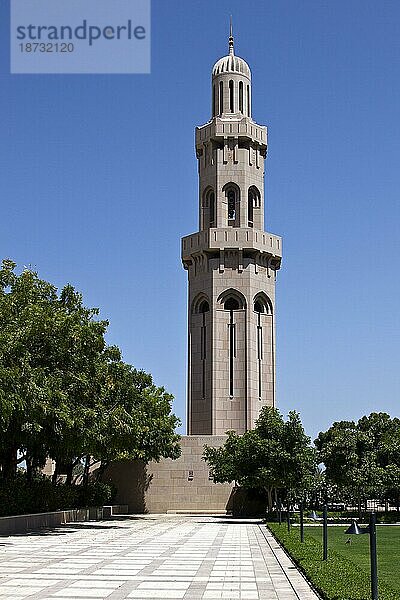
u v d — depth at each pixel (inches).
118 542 1419.8
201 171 3412.9
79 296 2107.5
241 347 3179.1
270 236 3302.2
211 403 3137.3
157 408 2637.8
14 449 1818.4
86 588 782.5
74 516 2144.4
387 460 2313.0
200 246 3250.5
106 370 2023.9
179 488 2915.8
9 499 1752.0
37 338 1717.5
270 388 3228.3
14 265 1902.1
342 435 2269.9
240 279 3216.0
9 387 1520.7
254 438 2300.7
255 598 721.0
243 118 3385.8
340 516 2294.5
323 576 792.3
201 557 1127.6
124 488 2930.6
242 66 3486.7
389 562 1111.0
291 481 2245.3
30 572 924.0
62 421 1673.2
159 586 802.2
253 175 3378.4
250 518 2600.9
